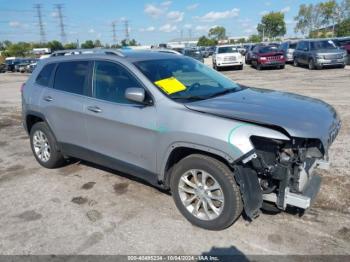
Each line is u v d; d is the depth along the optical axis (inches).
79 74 173.9
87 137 170.1
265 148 117.2
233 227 132.8
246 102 138.3
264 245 121.3
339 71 709.9
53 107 183.8
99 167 202.4
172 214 145.0
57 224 141.3
